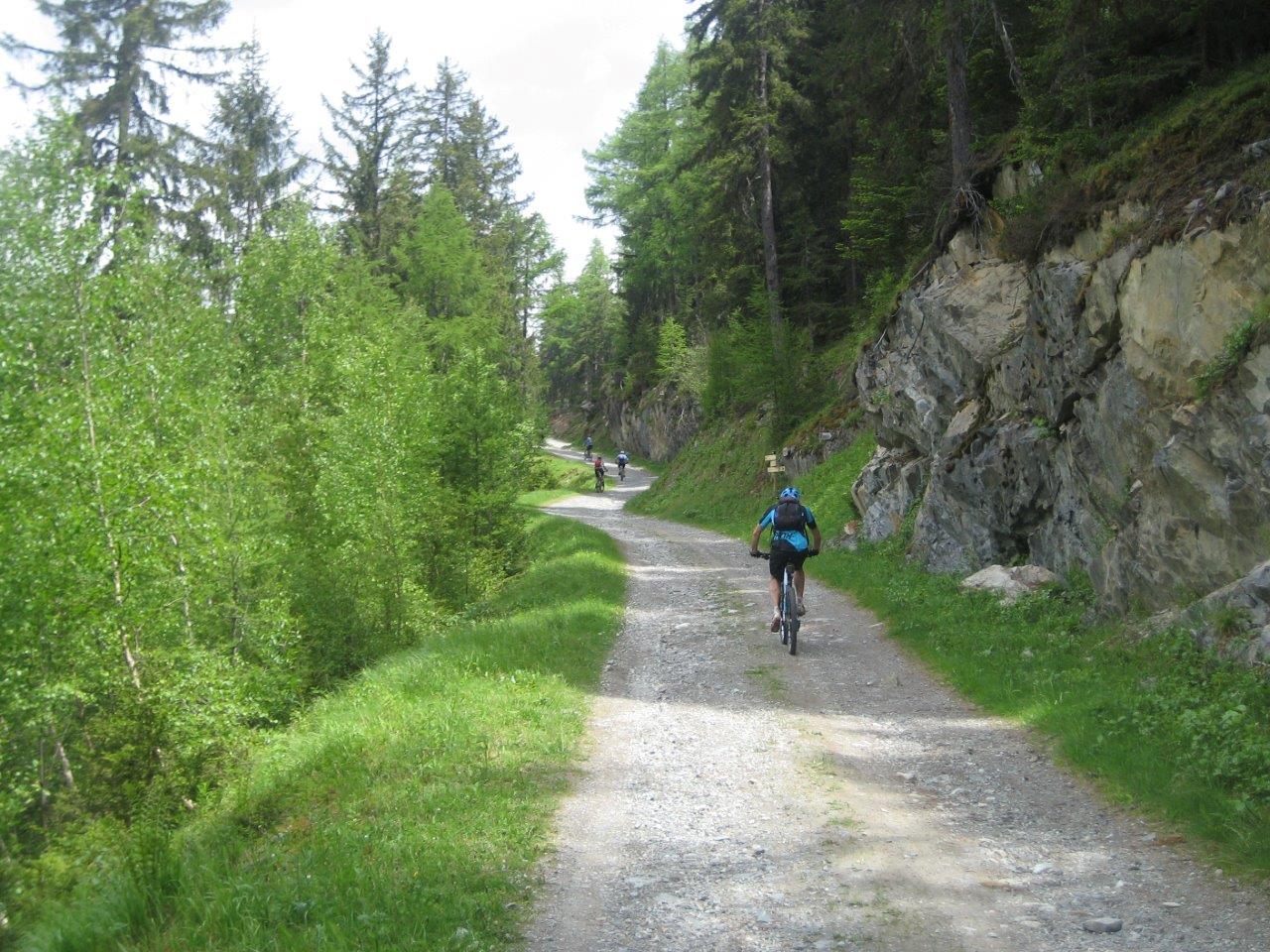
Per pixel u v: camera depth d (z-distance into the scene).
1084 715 7.94
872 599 15.34
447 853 5.43
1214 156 10.52
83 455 12.96
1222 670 7.70
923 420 18.64
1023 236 13.95
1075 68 14.27
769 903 4.93
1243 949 4.14
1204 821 5.57
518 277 60.09
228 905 4.71
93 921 5.01
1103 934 4.42
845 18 21.38
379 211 41.78
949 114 22.06
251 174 32.75
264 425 21.11
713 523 33.81
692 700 10.09
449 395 25.05
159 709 11.69
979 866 5.40
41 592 12.41
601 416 81.25
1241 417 8.81
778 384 33.81
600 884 5.24
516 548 25.70
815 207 36.94
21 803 12.30
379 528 18.31
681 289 59.09
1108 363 11.44
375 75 42.47
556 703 9.59
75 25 25.05
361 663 16.56
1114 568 10.90
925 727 8.72
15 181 15.89
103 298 15.34
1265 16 13.13
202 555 14.05
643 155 57.06
